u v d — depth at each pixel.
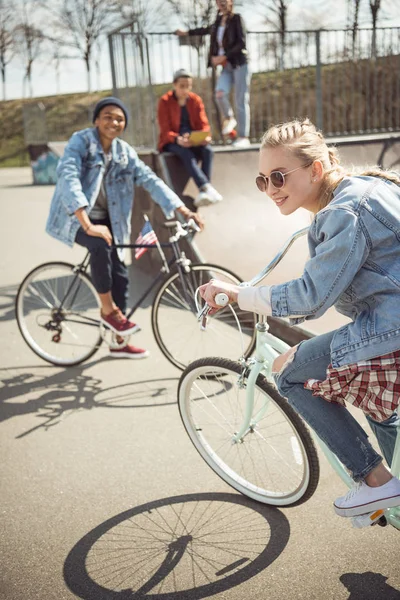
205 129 6.57
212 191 6.25
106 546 2.62
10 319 5.70
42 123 23.11
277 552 2.54
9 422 3.76
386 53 9.20
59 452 3.39
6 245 8.91
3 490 3.06
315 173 2.06
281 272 5.55
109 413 3.82
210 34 7.33
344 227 1.87
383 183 1.96
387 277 1.90
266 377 2.65
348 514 2.18
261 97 9.38
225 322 5.19
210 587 2.36
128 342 4.69
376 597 2.27
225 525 2.72
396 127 9.60
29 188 17.61
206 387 3.06
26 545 2.64
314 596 2.29
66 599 2.33
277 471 3.07
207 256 5.88
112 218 4.50
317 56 8.48
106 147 4.38
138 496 2.96
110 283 4.31
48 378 4.38
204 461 3.24
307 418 2.26
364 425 3.52
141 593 2.35
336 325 4.59
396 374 1.97
